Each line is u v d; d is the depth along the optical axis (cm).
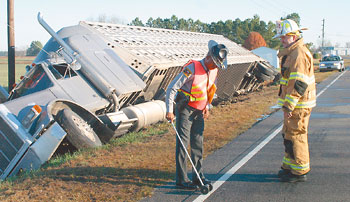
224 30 10925
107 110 1029
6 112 773
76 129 755
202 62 504
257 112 1266
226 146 780
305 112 515
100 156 704
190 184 518
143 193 502
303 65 498
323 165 630
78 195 493
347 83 2477
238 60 1870
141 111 1039
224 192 508
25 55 8700
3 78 3219
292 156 534
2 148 749
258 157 687
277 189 515
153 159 669
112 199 482
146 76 1168
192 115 511
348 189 509
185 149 509
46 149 722
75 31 1212
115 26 1476
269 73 2173
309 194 494
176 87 496
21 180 590
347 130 938
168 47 1565
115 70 1092
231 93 1853
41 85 926
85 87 985
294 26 513
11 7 1555
